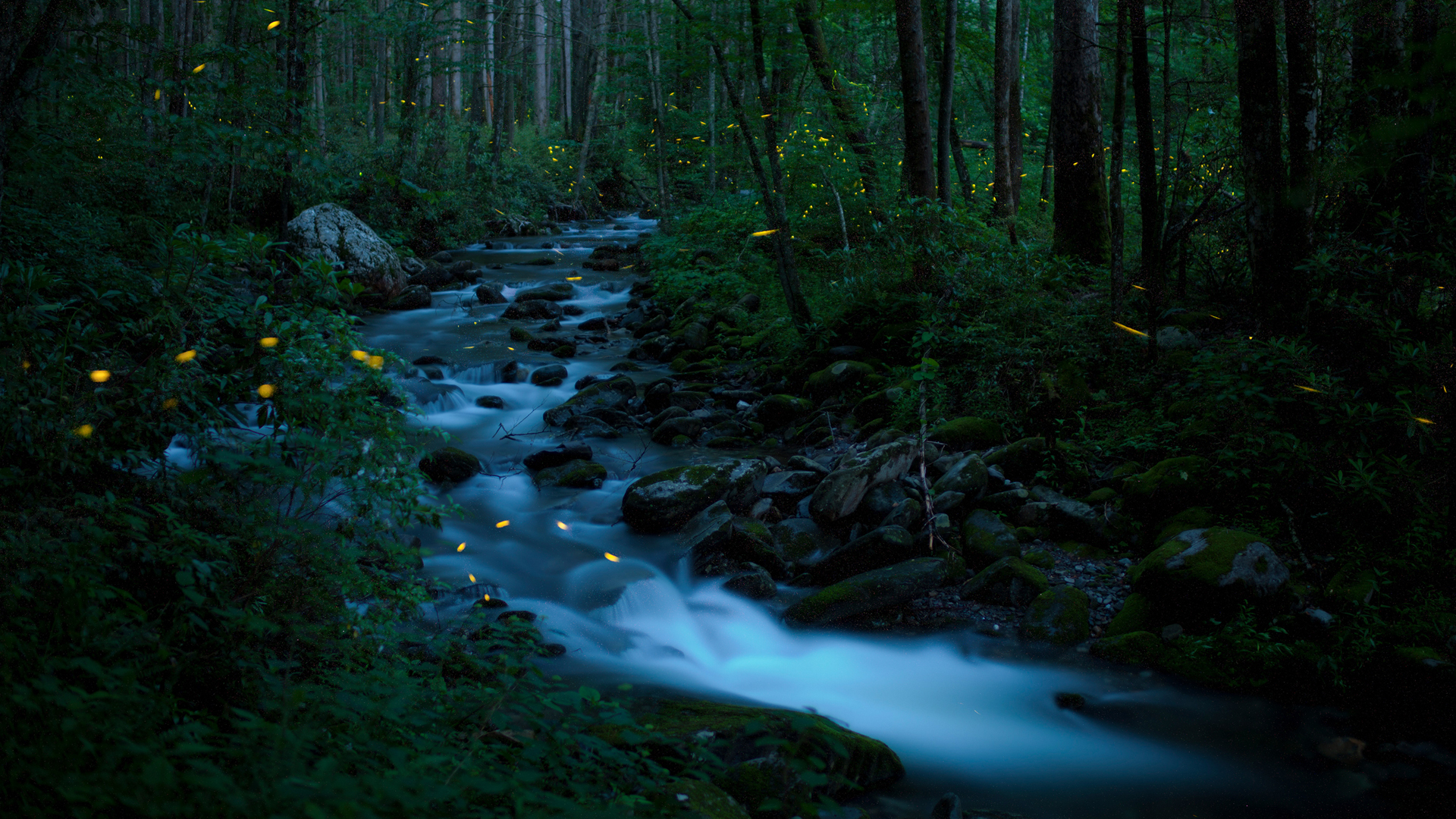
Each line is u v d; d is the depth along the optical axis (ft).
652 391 34.37
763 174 36.60
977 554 21.62
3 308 14.47
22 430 12.34
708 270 49.03
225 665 10.75
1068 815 13.58
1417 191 20.43
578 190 92.17
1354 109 20.33
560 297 53.16
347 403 14.25
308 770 7.87
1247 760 14.99
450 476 26.66
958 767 14.92
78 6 20.22
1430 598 17.01
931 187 35.86
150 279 24.43
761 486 25.39
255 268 16.14
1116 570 20.72
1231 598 17.79
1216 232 29.48
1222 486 20.88
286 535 12.54
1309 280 21.16
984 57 51.47
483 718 10.37
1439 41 5.91
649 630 19.57
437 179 72.90
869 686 17.61
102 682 7.93
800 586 21.49
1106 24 26.91
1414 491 18.26
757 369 37.37
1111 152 26.66
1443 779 14.08
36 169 23.82
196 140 20.18
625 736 9.84
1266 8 20.71
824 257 44.09
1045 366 27.40
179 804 6.53
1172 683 17.19
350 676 10.19
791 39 40.29
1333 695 16.33
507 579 20.94
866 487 23.57
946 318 30.78
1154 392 25.85
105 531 11.31
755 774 12.59
